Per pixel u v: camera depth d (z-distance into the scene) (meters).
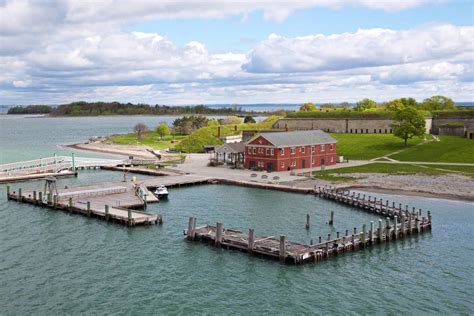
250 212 76.06
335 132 189.12
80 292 45.12
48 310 41.53
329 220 70.50
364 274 50.00
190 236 60.31
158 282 47.59
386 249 57.84
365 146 153.38
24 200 81.69
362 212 76.06
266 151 117.38
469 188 92.56
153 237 61.88
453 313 41.78
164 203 82.62
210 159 134.12
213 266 51.81
